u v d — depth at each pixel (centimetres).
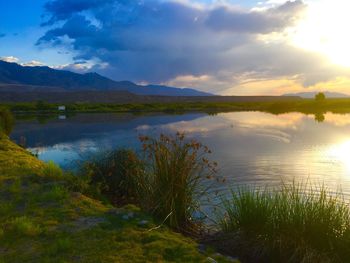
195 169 833
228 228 742
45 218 725
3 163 1239
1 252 577
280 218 679
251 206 719
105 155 1172
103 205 854
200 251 611
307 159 1911
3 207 780
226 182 1350
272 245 660
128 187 1055
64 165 1695
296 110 8525
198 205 863
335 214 671
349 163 1781
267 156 2014
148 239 622
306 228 656
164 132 3566
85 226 682
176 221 759
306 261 610
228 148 2370
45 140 3114
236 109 9681
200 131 3647
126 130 3938
